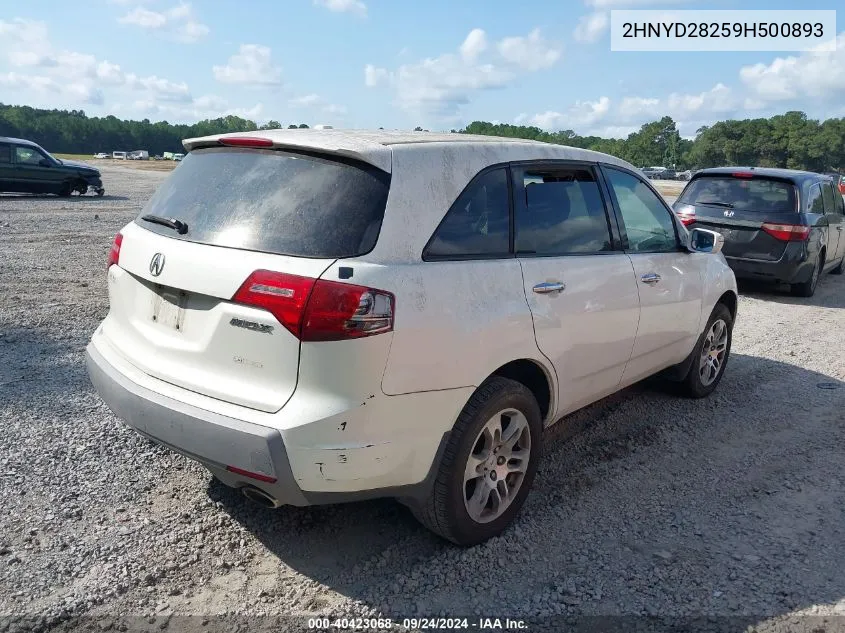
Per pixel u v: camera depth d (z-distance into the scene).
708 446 4.81
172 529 3.48
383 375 2.86
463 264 3.22
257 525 3.56
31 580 3.04
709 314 5.41
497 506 3.52
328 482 2.84
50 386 5.17
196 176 3.45
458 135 3.81
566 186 4.00
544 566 3.34
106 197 22.92
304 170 3.10
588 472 4.34
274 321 2.81
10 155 20.73
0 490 3.71
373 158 3.02
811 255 10.13
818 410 5.57
